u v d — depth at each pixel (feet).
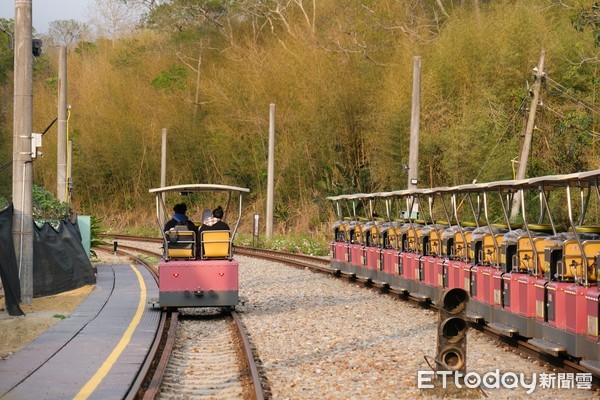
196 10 194.29
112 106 185.37
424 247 60.70
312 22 164.25
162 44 200.54
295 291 71.36
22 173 57.41
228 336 49.06
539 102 87.76
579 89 107.55
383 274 70.38
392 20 140.67
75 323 50.26
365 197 76.38
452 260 54.34
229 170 159.74
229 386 35.12
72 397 30.94
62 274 66.28
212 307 58.65
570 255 37.76
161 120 176.86
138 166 176.86
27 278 57.72
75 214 82.33
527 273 42.86
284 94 150.71
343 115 138.00
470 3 145.69
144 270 90.12
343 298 66.28
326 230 130.62
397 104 118.01
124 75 196.54
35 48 58.44
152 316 53.83
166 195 171.01
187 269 55.98
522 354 41.57
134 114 181.98
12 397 30.99
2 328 48.03
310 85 142.82
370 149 132.57
